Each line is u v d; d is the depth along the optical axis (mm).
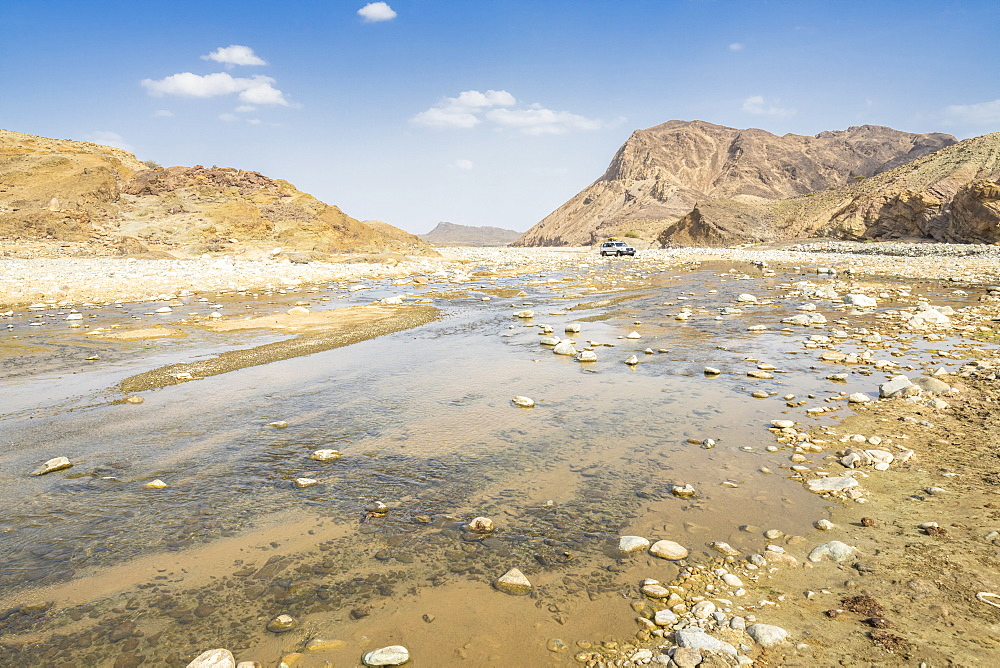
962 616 3648
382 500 5652
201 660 3363
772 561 4430
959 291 22016
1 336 14461
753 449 6793
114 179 59406
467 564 4508
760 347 12672
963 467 6016
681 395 9125
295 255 47812
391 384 9984
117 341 13797
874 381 9633
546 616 3848
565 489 5828
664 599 4000
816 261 42125
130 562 4598
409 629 3730
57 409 8594
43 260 36531
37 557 4672
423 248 71062
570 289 26656
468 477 6164
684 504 5430
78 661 3463
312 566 4516
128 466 6527
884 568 4254
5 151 58781
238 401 9000
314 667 3387
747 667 3246
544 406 8656
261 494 5805
